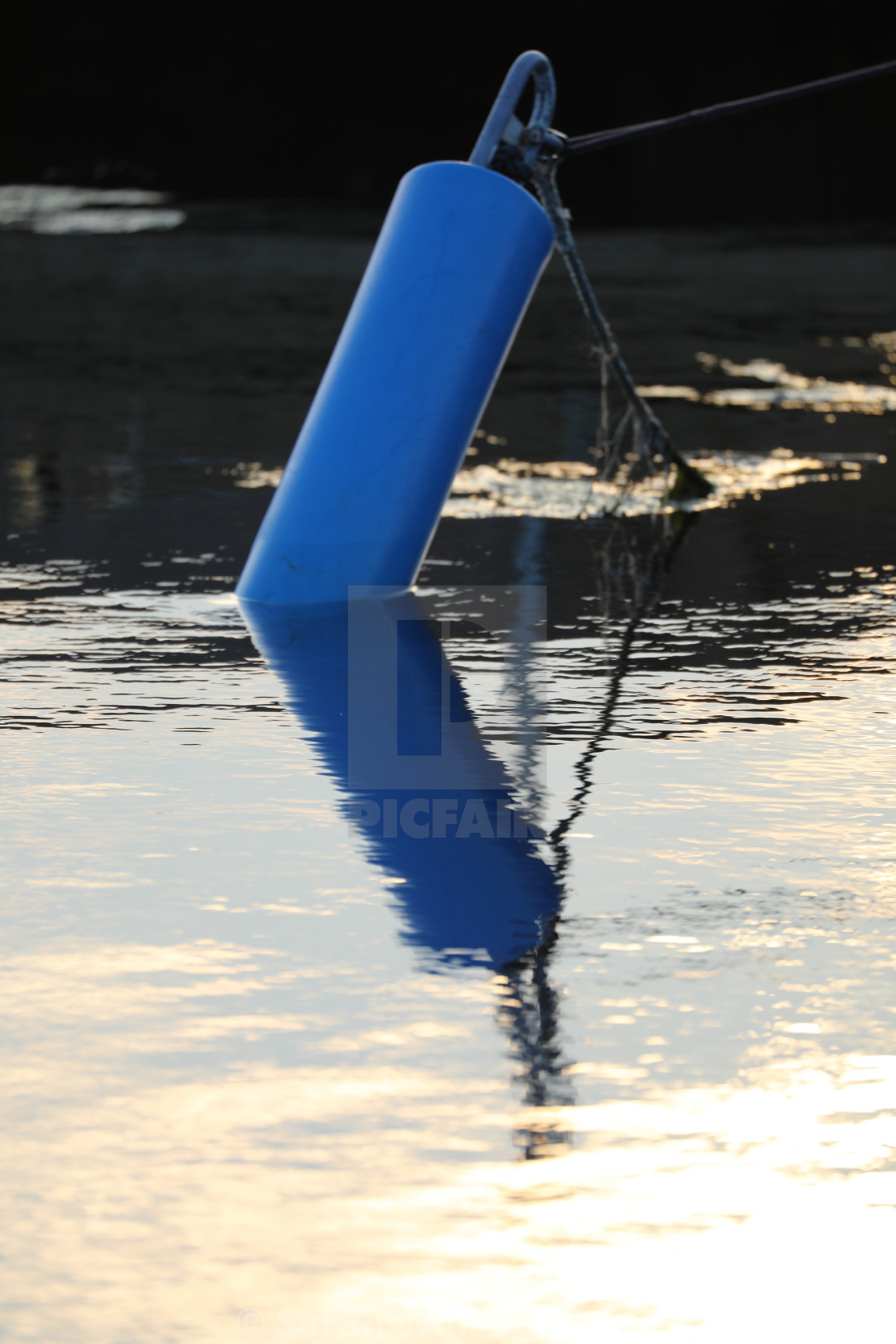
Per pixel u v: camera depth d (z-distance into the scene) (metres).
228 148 56.97
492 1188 3.87
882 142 58.97
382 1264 3.61
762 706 8.12
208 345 22.89
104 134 61.00
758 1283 3.58
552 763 7.14
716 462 15.77
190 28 80.88
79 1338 3.38
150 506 13.55
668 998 4.84
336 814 6.44
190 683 8.47
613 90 66.62
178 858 5.96
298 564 10.49
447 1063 4.43
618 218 41.03
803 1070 4.42
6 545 12.05
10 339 23.19
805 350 23.56
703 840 6.21
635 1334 3.43
